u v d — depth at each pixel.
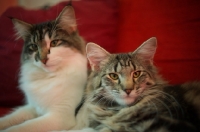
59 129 0.45
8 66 0.59
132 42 0.57
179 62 0.51
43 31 0.49
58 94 0.47
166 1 0.53
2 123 0.48
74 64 0.50
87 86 0.48
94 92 0.46
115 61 0.45
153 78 0.44
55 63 0.48
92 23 0.59
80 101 0.48
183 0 0.52
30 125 0.43
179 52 0.51
